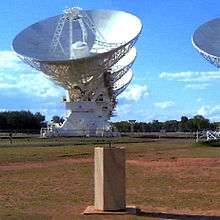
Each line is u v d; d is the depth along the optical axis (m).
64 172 38.16
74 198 24.33
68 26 111.12
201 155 56.75
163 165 43.97
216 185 29.11
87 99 121.75
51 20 111.06
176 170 39.00
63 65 107.75
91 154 59.38
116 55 108.06
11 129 192.50
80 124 120.62
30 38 108.06
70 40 110.06
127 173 36.94
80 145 79.88
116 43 106.12
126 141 96.12
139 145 80.75
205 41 89.62
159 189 27.56
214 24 92.19
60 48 108.81
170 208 21.38
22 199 23.92
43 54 106.88
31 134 151.38
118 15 111.12
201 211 20.64
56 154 58.94
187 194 25.47
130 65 128.38
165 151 65.25
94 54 105.81
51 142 90.88
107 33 109.75
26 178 33.75
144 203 22.73
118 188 20.09
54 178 33.75
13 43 105.75
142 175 35.38
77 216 19.23
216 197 24.39
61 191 26.98
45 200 23.61
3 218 18.77
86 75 113.69
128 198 24.22
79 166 43.84
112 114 137.75
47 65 107.00
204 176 34.25
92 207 20.77
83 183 30.83
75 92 121.00
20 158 52.72
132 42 106.00
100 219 18.64
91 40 109.56
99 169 20.20
